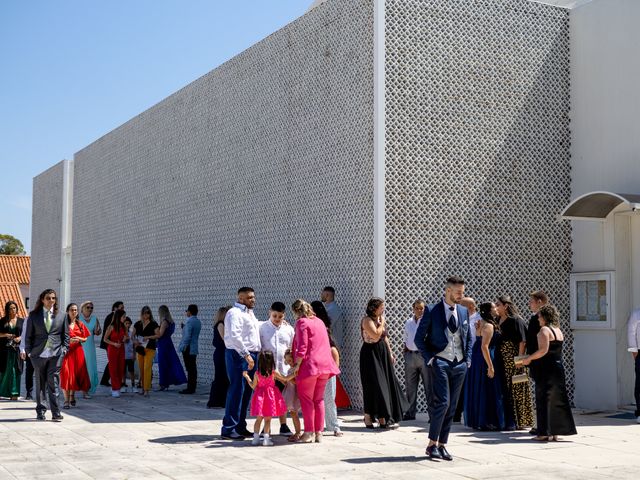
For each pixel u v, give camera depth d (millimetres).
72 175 33375
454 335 9711
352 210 14352
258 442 10656
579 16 15586
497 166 14844
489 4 15062
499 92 15000
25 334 13031
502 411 11906
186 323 17750
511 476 8688
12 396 16328
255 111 17922
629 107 14539
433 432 9602
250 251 17844
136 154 25266
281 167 16750
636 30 14477
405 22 14219
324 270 15047
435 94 14367
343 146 14711
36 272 37219
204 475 8695
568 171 15516
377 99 13828
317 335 10867
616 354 14500
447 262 14219
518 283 14859
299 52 16281
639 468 9148
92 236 29250
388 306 13633
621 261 14648
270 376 10633
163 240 22812
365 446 10570
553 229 15281
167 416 13555
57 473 8805
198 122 20859
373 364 12086
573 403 15211
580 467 9195
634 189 14336
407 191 13984
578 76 15523
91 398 16562
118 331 16969
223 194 19297
